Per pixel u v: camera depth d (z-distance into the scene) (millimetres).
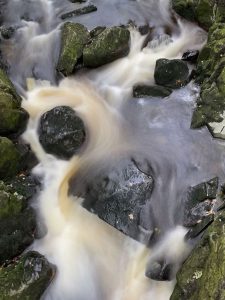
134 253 3035
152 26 4738
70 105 4020
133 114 3918
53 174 3521
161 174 3396
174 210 3188
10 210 3037
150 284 2910
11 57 4480
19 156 3453
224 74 3697
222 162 3426
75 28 4363
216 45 3994
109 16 4887
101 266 3027
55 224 3230
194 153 3518
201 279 2596
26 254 2975
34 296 2809
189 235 3002
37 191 3396
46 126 3643
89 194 3326
